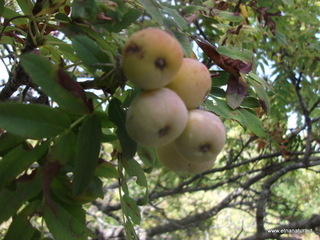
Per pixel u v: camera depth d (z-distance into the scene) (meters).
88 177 0.14
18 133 0.12
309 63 0.55
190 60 0.16
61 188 0.15
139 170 0.20
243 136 0.76
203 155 0.15
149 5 0.17
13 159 0.14
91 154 0.14
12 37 0.24
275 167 0.71
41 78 0.13
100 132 0.14
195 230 0.84
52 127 0.13
